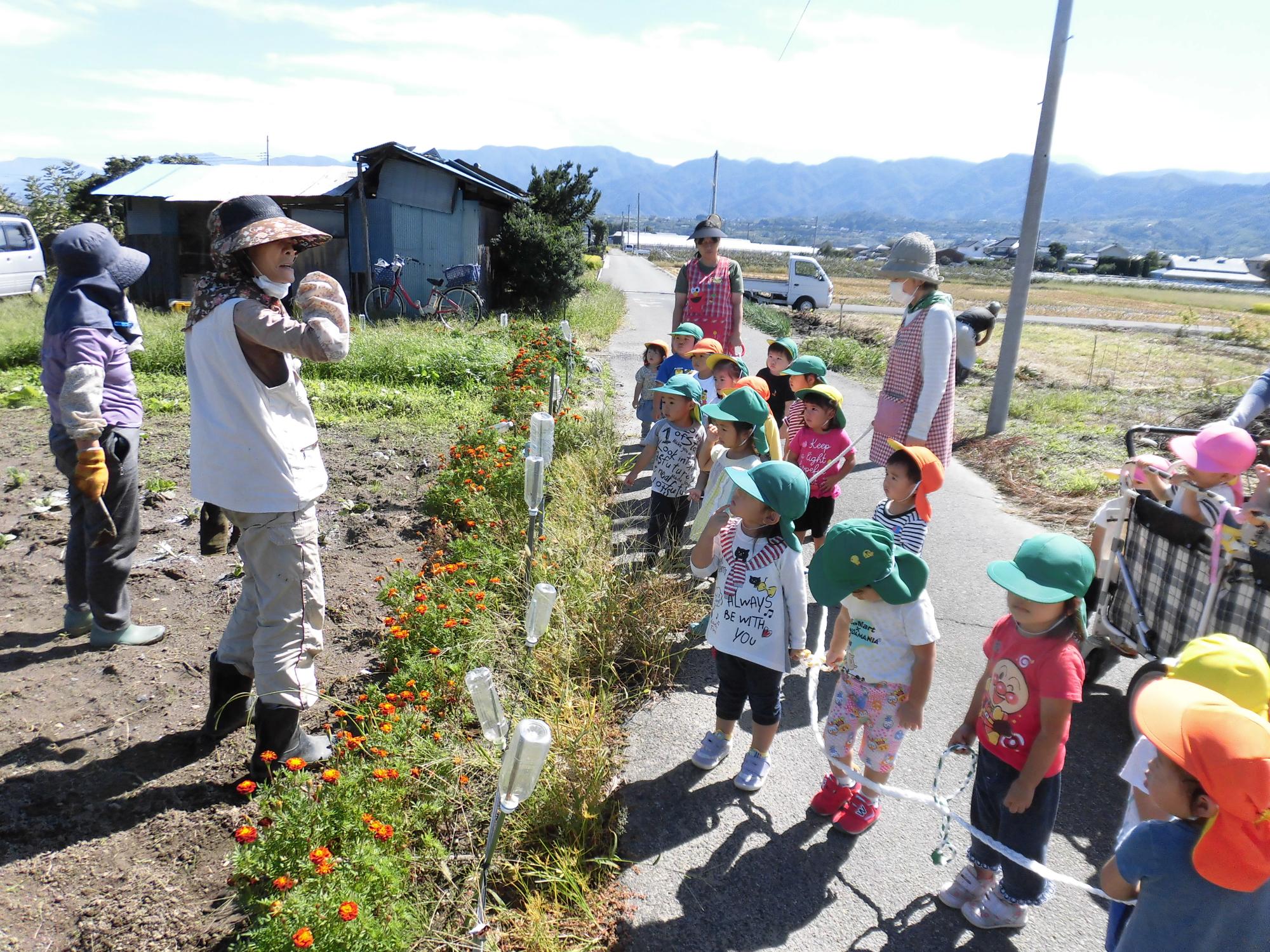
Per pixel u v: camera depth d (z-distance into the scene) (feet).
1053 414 37.88
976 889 9.53
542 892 9.39
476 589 14.43
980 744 9.29
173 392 32.76
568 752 10.96
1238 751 5.42
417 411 32.32
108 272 13.19
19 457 24.58
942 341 16.02
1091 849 10.62
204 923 8.64
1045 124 30.78
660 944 8.93
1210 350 71.92
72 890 8.98
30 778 10.65
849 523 9.81
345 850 8.72
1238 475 12.09
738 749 12.51
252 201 10.04
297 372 10.68
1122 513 13.79
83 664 13.47
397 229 60.03
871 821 10.74
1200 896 6.02
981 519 23.38
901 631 9.96
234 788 10.70
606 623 14.69
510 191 74.54
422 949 8.40
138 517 13.97
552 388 24.76
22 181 92.27
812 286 98.58
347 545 19.17
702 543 11.95
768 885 9.84
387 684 12.55
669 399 17.51
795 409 19.10
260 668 10.44
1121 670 15.34
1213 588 11.37
